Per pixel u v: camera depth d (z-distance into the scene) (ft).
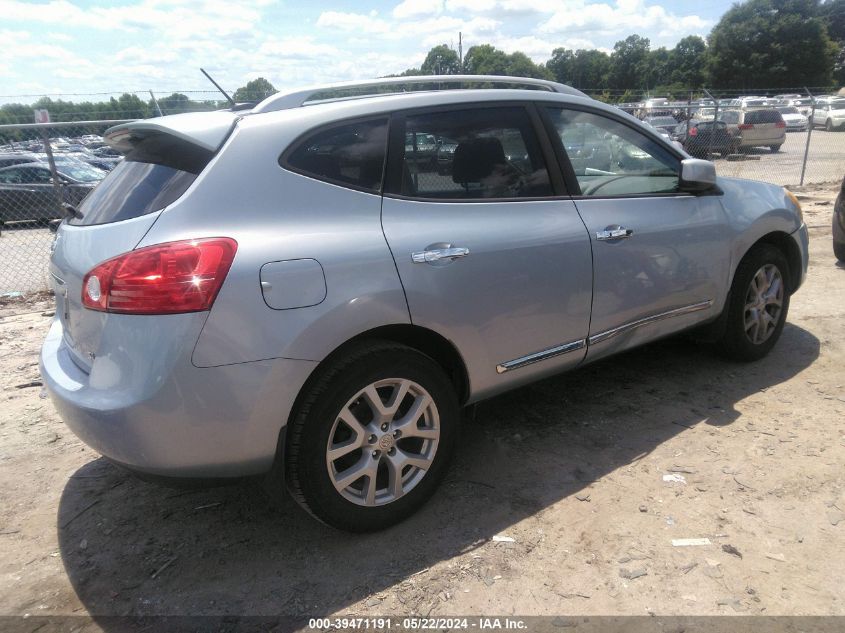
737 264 13.15
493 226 9.52
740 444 10.78
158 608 7.79
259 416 7.62
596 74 347.15
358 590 7.90
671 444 10.93
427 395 8.90
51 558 8.82
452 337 9.10
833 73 241.96
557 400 12.84
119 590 8.13
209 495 10.16
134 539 9.14
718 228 12.59
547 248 9.97
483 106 10.03
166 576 8.34
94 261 7.77
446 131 9.55
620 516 9.05
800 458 10.25
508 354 9.84
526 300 9.80
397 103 9.22
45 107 40.83
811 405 12.02
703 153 59.72
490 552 8.45
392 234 8.59
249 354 7.45
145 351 7.22
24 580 8.40
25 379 15.25
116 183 8.91
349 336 8.07
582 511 9.21
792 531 8.57
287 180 8.13
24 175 36.86
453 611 7.50
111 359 7.44
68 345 9.05
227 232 7.57
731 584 7.68
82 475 10.97
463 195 9.53
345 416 8.24
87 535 9.30
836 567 7.88
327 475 8.20
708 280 12.57
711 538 8.50
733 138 60.85
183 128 8.14
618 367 14.30
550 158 10.58
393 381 8.56
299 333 7.68
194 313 7.22
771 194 14.20
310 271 7.81
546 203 10.31
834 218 22.04
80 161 38.47
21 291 24.68
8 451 11.79
